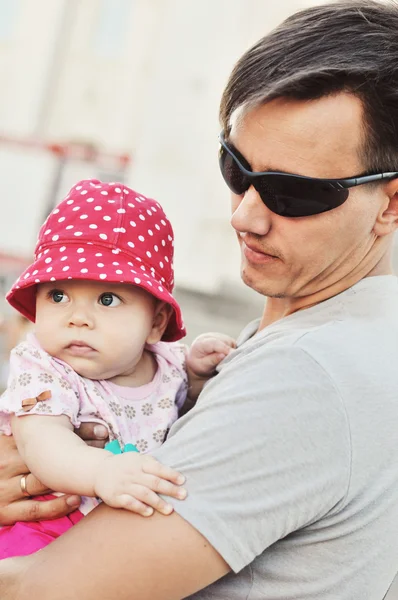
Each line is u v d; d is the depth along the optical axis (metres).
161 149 9.88
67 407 1.63
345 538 1.34
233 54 9.84
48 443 1.55
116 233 1.73
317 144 1.41
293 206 1.45
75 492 1.46
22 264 5.73
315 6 1.51
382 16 1.46
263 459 1.27
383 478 1.33
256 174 1.46
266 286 1.57
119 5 13.97
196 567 1.25
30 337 1.77
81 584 1.27
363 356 1.36
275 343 1.41
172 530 1.26
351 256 1.53
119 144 13.97
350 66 1.38
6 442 1.67
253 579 1.36
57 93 14.04
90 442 1.68
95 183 1.86
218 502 1.27
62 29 13.90
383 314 1.50
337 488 1.29
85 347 1.69
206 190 9.88
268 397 1.31
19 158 5.78
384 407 1.33
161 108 9.93
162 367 1.89
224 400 1.35
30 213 5.82
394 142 1.44
